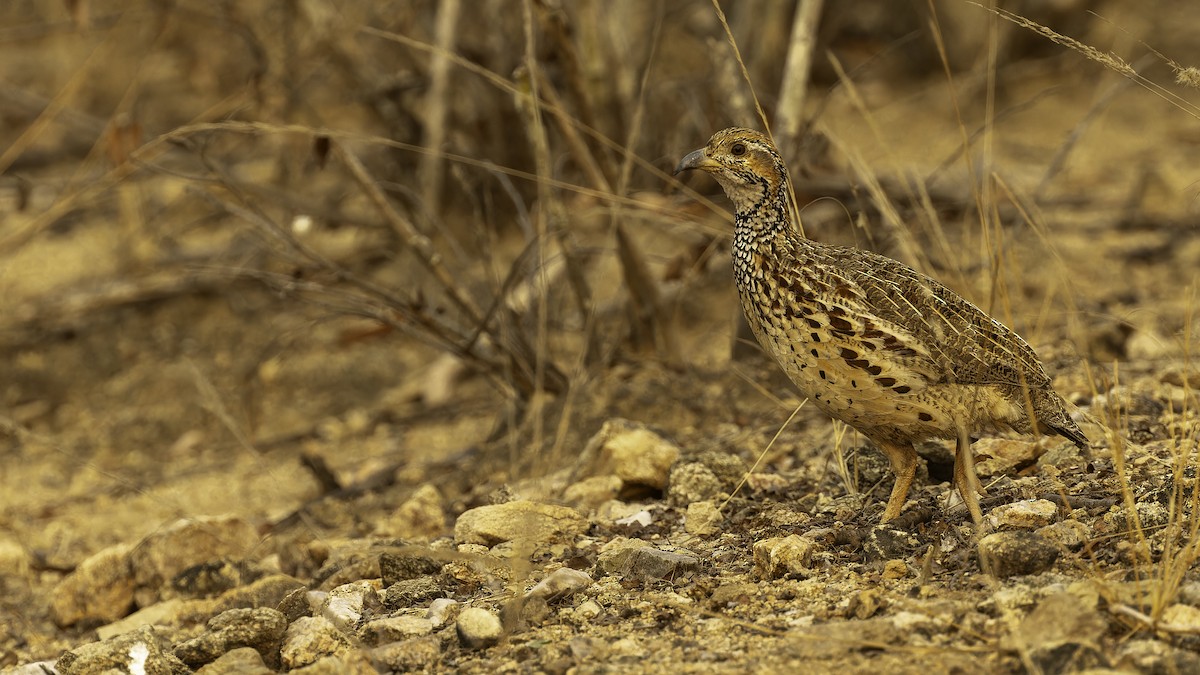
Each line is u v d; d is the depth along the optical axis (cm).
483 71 1005
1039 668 523
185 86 1847
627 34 1410
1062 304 1202
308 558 929
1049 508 679
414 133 1511
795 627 596
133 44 1855
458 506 954
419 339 1095
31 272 1620
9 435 1356
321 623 669
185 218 1683
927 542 685
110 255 1622
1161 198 1496
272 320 1511
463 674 606
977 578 623
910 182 1343
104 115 1847
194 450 1309
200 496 1178
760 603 637
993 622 568
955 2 1898
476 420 1277
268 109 1436
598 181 1063
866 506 768
